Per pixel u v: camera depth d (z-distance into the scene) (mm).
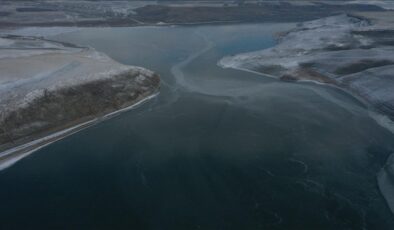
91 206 41062
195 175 45875
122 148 52156
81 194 42969
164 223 38594
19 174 46719
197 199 41812
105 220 39062
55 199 42188
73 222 38812
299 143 52688
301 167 47188
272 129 56469
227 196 42156
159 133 55906
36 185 44594
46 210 40531
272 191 42844
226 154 50031
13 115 54594
